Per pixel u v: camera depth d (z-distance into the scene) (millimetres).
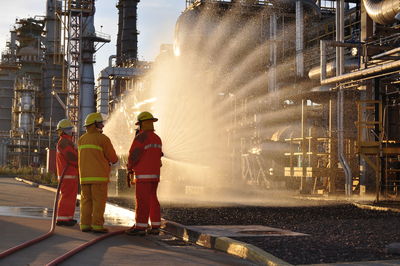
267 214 13281
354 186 21656
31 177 41125
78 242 8625
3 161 89750
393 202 16516
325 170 21281
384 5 20078
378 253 7773
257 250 7566
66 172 10703
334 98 22422
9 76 108312
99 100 63969
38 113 98688
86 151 9883
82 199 10008
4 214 12977
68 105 71562
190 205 16031
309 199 19047
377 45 19922
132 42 76625
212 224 11109
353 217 12867
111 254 7594
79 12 71500
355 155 21656
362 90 21672
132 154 9812
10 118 108125
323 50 20375
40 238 8680
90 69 72938
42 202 17906
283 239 8945
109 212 14516
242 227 10461
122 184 21375
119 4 81562
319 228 10578
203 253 8094
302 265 6789
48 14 99500
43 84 104375
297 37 30703
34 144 93500
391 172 19422
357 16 29344
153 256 7535
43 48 108688
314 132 21469
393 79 20156
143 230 9859
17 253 7422
